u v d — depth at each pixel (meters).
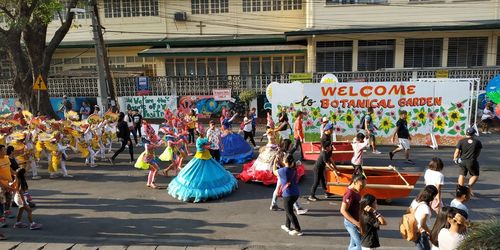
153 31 29.53
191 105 24.44
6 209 8.44
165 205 9.63
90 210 9.36
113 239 7.68
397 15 24.83
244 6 28.47
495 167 12.65
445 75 21.86
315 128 16.58
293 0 27.89
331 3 25.33
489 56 24.44
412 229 5.97
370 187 9.17
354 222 6.06
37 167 13.93
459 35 24.39
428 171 7.82
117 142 18.58
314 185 9.75
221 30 28.94
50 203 9.91
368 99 16.23
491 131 19.27
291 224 8.16
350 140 16.42
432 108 15.97
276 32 28.39
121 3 29.45
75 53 30.61
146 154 11.02
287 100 16.56
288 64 27.50
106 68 23.66
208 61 28.09
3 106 25.17
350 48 25.58
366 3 24.98
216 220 8.59
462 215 5.34
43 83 17.25
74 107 24.88
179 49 27.19
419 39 24.91
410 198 9.88
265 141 18.09
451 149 15.60
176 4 29.09
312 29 25.17
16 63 19.22
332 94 16.36
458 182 10.20
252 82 24.36
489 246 4.68
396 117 16.20
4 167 8.30
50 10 17.97
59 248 7.33
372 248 5.86
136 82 24.81
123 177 12.36
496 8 23.83
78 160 14.89
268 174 11.11
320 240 7.46
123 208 9.46
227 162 13.95
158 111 24.64
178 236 7.77
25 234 7.98
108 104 20.94
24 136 12.06
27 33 18.67
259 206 9.48
